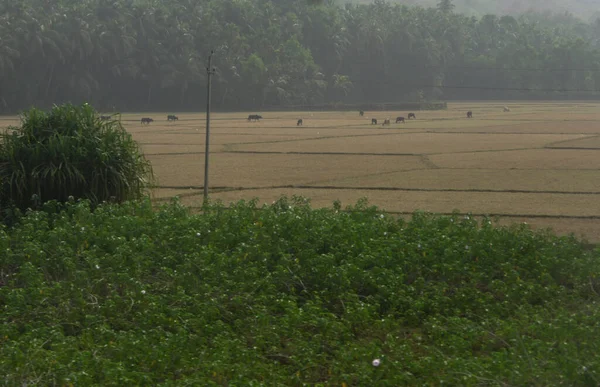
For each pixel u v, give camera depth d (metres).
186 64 182.38
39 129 27.81
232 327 17.33
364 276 19.73
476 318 18.34
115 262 20.31
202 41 189.38
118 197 27.67
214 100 189.12
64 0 188.62
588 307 18.94
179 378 14.40
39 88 170.88
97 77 180.38
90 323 16.73
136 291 18.58
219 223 24.61
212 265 20.28
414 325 18.16
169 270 19.78
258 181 53.84
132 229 23.47
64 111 28.33
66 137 27.05
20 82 167.25
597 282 21.14
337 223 24.28
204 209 27.34
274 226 23.73
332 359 15.52
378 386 13.91
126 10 187.75
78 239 22.14
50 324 16.95
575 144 87.06
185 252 21.70
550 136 100.00
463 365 14.48
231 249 22.45
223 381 14.12
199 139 95.38
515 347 15.81
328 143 89.38
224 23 197.38
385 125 127.56
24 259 20.75
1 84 164.75
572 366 14.36
